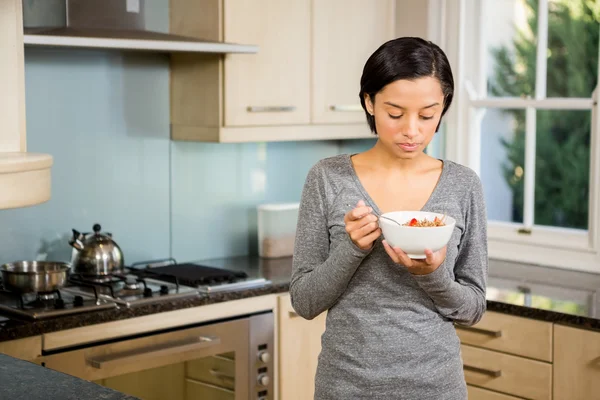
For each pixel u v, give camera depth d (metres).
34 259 2.86
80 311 2.41
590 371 2.41
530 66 3.59
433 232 1.50
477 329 2.68
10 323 2.29
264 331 2.80
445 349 1.69
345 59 3.27
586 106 3.04
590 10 3.72
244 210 3.44
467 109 3.37
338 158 1.80
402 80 1.60
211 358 2.66
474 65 3.36
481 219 1.76
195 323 2.64
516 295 2.69
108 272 2.79
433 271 1.58
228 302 2.70
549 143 4.26
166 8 3.07
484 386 2.68
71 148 2.92
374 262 1.68
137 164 3.09
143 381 2.50
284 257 3.40
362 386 1.67
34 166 1.75
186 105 3.09
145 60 3.07
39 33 2.50
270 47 3.04
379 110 1.65
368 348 1.67
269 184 3.52
